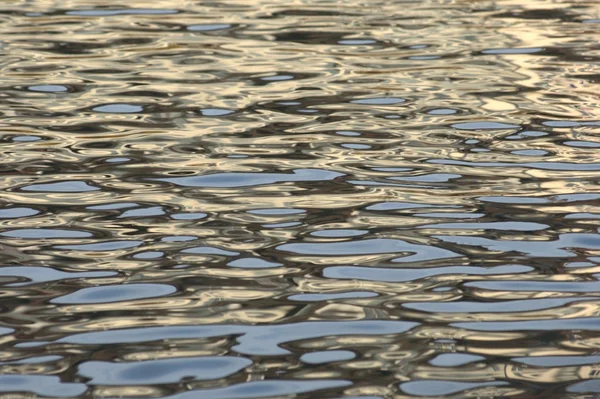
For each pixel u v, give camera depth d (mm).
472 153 12867
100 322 8094
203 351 7605
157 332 7918
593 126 14062
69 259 9406
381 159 12602
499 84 16422
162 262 9344
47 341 7746
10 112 14727
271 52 18656
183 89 16062
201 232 10125
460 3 23766
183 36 20000
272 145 13188
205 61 17969
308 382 7125
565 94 15766
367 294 8672
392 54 18547
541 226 10305
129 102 15297
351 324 8086
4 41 19484
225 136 13594
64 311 8297
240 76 16906
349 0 24141
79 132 13758
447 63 17875
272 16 22109
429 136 13617
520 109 14945
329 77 16859
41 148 13039
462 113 14742
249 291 8719
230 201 11078
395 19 21750
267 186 11602
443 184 11664
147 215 10625
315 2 23875
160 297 8594
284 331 7949
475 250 9680
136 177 11906
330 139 13469
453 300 8555
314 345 7707
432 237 10008
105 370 7285
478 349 7660
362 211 10758
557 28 20859
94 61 17922
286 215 10633
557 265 9312
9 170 12141
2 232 10086
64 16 22047
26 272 9094
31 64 17672
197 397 6906
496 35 20188
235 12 22547
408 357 7516
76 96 15625
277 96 15664
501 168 12250
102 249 9664
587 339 7832
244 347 7668
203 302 8492
